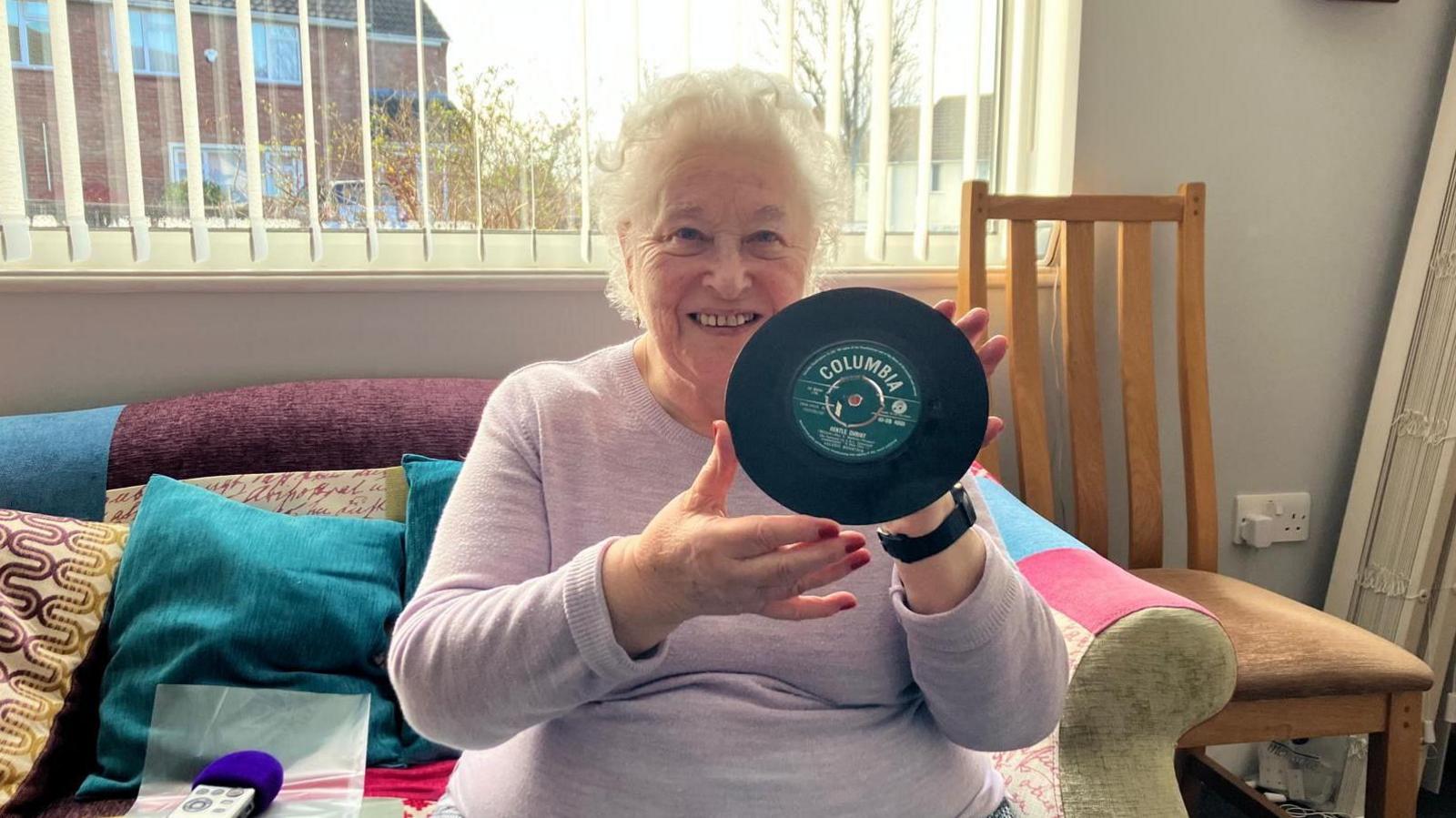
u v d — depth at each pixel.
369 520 1.31
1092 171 1.80
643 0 1.59
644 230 0.83
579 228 1.64
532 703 0.69
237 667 1.15
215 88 1.46
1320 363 1.97
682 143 0.80
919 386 0.62
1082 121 1.78
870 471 0.62
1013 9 1.79
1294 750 1.87
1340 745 1.81
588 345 1.67
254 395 1.39
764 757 0.77
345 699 1.17
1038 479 1.69
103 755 1.11
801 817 0.76
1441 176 1.82
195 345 1.51
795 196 0.82
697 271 0.80
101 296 1.46
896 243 1.82
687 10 1.60
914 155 1.78
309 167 1.50
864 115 1.74
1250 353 1.93
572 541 0.81
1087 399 1.71
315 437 1.36
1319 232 1.92
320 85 1.50
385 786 1.12
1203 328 1.73
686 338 0.82
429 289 1.58
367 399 1.41
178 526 1.21
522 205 1.60
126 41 1.41
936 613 0.72
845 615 0.81
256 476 1.32
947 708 0.77
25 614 1.14
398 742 1.18
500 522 0.80
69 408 1.48
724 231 0.80
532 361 1.65
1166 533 1.97
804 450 0.62
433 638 0.71
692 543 0.61
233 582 1.18
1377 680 1.34
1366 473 1.92
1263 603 1.54
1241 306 1.91
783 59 1.66
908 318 0.62
